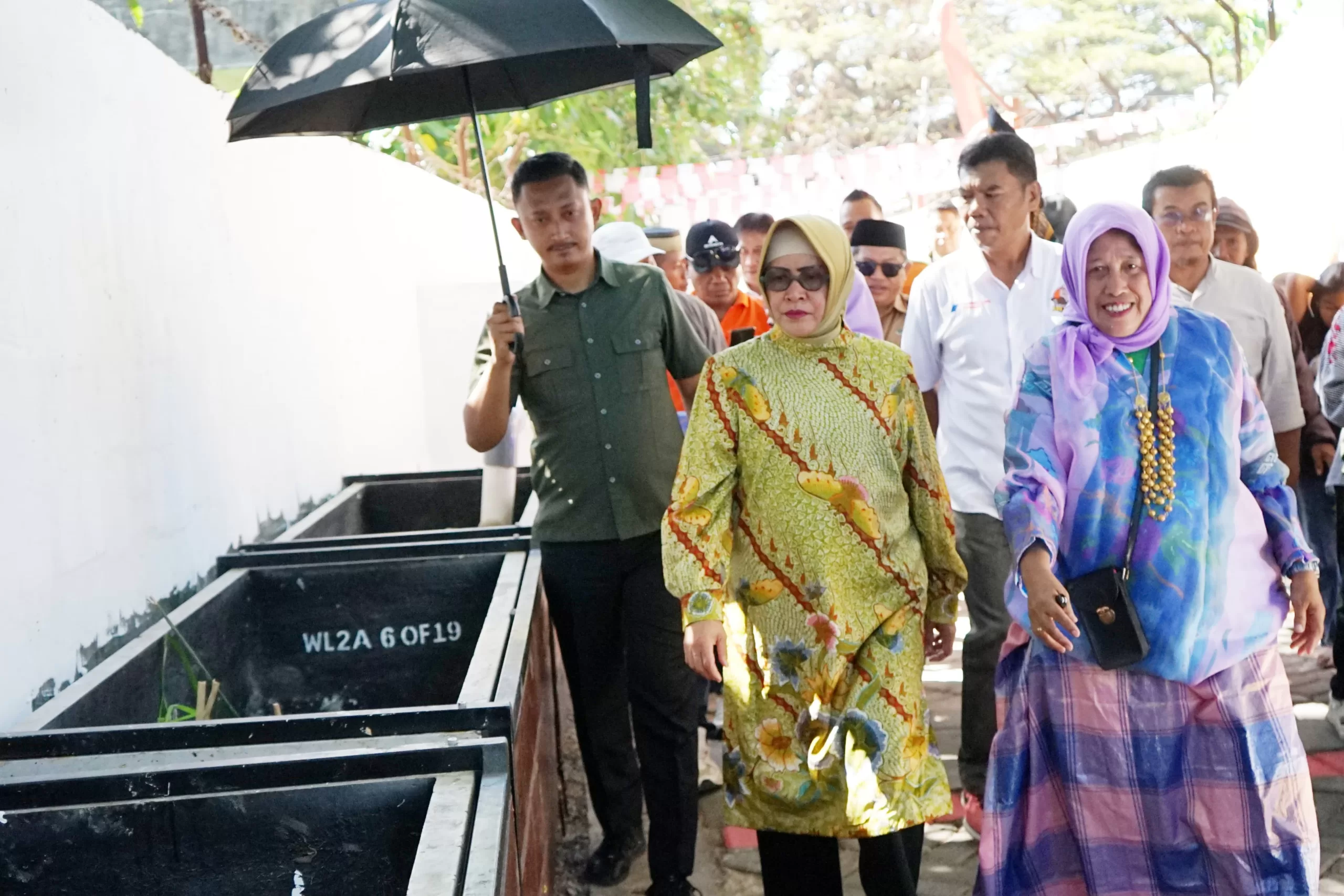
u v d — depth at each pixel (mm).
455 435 8219
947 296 4188
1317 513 5711
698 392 3068
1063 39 29469
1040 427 3012
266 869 2264
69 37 3225
